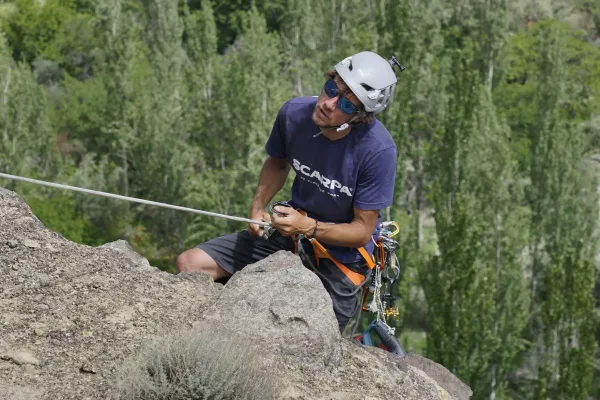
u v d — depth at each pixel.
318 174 5.18
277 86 40.97
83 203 46.59
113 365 4.56
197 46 51.84
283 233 5.20
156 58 54.53
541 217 44.09
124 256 5.77
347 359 5.09
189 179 46.59
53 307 5.04
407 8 39.78
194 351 4.21
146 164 46.62
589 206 44.56
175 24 57.09
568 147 44.03
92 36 67.12
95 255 5.70
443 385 5.54
